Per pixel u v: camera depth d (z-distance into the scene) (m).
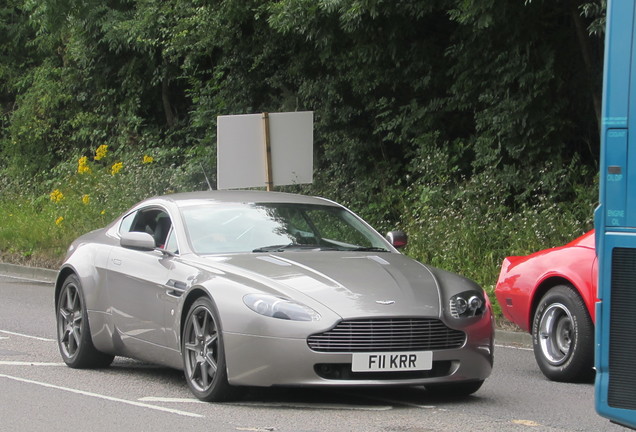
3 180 33.38
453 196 20.88
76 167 31.42
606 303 6.92
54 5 30.95
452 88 21.84
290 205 11.00
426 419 8.69
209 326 9.31
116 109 33.50
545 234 18.17
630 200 6.89
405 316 8.84
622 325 6.84
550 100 20.59
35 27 35.00
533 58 20.47
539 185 20.39
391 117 23.97
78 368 11.38
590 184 20.19
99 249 11.27
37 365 11.45
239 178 17.91
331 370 8.80
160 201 11.10
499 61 20.75
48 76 34.84
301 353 8.66
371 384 8.73
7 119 36.69
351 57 23.41
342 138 25.12
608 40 7.09
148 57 31.86
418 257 19.02
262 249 10.18
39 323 14.96
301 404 9.23
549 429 8.42
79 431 8.07
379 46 22.53
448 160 22.36
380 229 23.06
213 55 30.22
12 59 37.34
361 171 24.84
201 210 10.70
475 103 21.84
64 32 33.12
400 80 23.12
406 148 23.72
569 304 10.81
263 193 11.41
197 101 29.59
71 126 34.50
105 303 10.91
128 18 31.45
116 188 25.69
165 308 9.89
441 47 22.72
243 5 25.50
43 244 24.19
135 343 10.44
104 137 33.62
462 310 9.19
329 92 24.89
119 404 9.20
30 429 8.13
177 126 32.31
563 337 11.02
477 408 9.28
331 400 9.47
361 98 24.77
